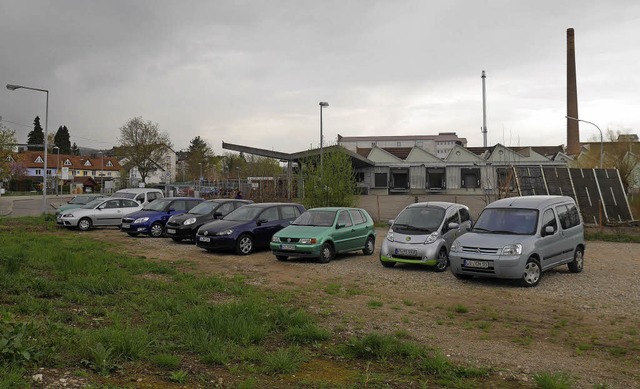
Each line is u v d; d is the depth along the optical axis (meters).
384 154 60.16
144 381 4.74
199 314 6.92
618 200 26.53
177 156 143.88
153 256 14.88
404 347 6.12
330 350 6.14
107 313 7.25
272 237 15.09
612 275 12.43
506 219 11.96
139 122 84.56
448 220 13.57
